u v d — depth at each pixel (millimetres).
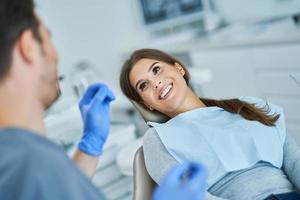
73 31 3838
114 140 1718
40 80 688
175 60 1472
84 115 985
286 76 2404
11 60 642
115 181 1727
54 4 3715
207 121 1343
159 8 3375
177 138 1290
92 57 4004
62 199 588
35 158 598
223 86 2791
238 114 1369
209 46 2760
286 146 1357
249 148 1296
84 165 954
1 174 595
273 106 1412
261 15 3066
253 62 2549
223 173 1274
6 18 638
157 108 1423
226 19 3299
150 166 1278
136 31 3729
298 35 2252
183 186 620
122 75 1454
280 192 1215
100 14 3881
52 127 1768
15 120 663
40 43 683
